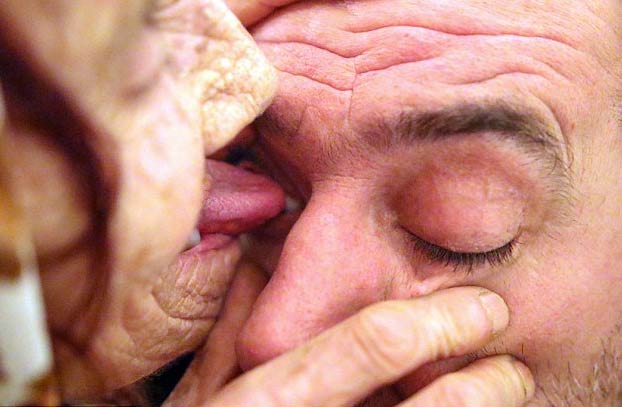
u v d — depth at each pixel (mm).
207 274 318
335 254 304
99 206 233
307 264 303
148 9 235
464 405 290
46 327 240
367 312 279
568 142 305
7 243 217
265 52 312
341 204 306
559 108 300
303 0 313
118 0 226
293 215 338
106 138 229
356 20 306
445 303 292
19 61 221
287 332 297
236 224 328
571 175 307
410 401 289
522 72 296
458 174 294
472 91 292
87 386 259
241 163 345
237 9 313
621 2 313
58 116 225
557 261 313
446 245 301
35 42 219
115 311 250
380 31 302
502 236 298
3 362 222
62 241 233
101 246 237
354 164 304
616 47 310
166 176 240
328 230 305
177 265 301
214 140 265
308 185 321
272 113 309
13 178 220
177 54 251
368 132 298
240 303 332
